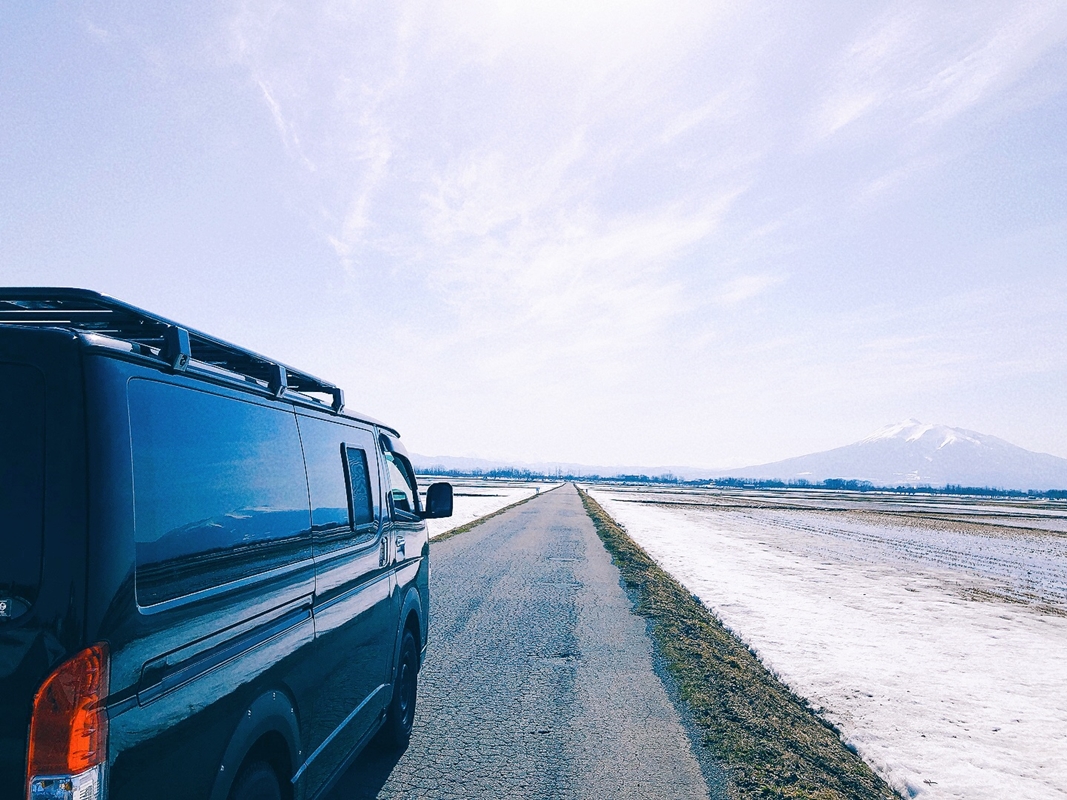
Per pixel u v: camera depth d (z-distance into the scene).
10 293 1.84
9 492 1.74
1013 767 5.39
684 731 5.34
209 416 2.34
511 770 4.46
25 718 1.62
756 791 4.29
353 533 3.78
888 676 7.91
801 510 64.56
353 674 3.67
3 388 1.80
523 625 9.09
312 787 3.02
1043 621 12.95
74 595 1.68
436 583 12.39
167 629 1.94
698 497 95.00
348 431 4.02
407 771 4.38
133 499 1.87
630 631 8.89
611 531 25.02
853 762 5.21
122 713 1.74
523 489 94.38
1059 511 96.69
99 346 1.87
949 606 13.81
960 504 118.38
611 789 4.23
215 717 2.15
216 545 2.27
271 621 2.63
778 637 9.54
